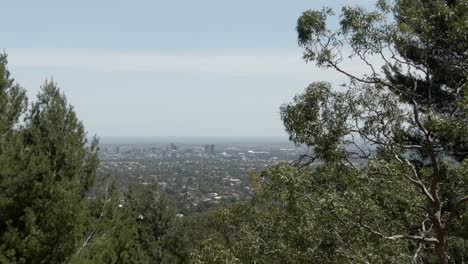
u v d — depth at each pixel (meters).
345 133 8.54
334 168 8.44
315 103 8.55
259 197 8.97
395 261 7.80
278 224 8.64
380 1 8.85
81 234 10.70
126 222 13.74
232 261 8.37
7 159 10.66
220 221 9.85
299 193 7.89
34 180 10.45
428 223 9.91
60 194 10.23
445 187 9.27
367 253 7.57
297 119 8.58
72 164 11.38
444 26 9.04
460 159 11.41
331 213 7.58
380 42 8.89
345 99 8.59
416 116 8.43
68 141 11.43
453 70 9.47
